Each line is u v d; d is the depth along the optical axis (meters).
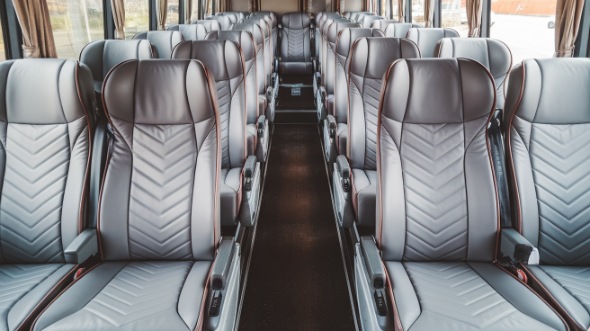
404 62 1.58
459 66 1.56
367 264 1.41
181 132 1.57
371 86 2.37
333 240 2.73
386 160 1.59
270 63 4.68
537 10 3.19
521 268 1.58
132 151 1.58
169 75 1.55
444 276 1.50
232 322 1.57
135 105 1.56
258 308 2.08
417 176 1.58
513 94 1.63
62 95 1.57
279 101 5.87
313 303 2.12
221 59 2.34
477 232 1.57
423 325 1.24
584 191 1.62
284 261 2.49
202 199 1.57
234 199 2.14
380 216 1.60
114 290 1.42
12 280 1.51
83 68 1.61
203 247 1.59
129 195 1.57
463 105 1.55
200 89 1.54
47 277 1.52
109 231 1.58
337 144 2.81
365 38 2.38
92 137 1.63
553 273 1.55
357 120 2.39
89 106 1.62
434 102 1.56
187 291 1.40
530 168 1.62
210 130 1.58
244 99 2.42
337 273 2.37
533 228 1.62
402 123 1.58
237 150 2.43
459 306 1.32
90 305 1.34
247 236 2.68
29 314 1.32
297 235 2.79
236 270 1.64
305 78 6.84
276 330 1.94
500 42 2.66
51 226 1.61
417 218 1.57
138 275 1.52
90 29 3.89
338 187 2.47
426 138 1.58
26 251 1.63
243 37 2.93
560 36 2.64
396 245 1.59
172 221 1.57
